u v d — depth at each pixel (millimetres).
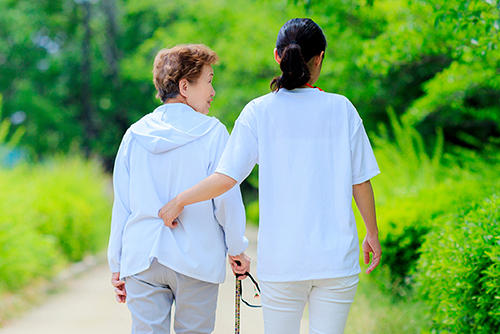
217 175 7316
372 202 7281
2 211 20875
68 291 22719
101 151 97750
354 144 7145
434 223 13539
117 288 8445
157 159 8039
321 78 36156
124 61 81625
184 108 8336
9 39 95312
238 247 8156
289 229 6926
